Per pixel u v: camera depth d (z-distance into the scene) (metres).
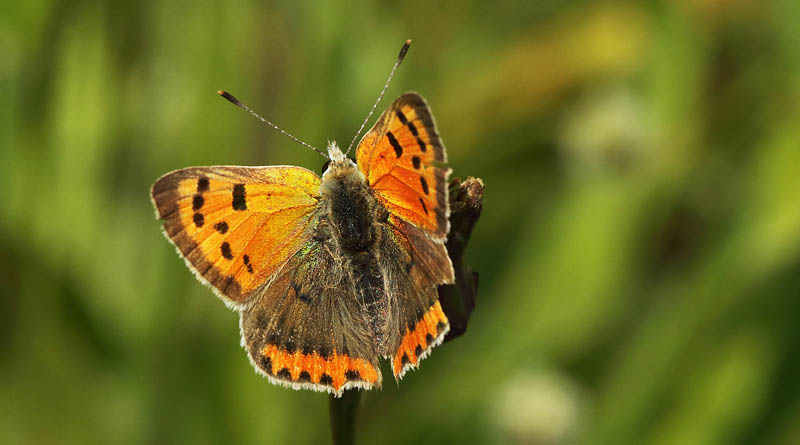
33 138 0.31
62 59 0.31
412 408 0.31
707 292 0.31
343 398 0.27
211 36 0.31
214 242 0.27
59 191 0.31
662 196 0.32
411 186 0.26
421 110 0.26
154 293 0.30
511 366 0.31
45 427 0.30
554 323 0.31
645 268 0.31
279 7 0.31
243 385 0.30
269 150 0.31
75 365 0.30
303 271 0.27
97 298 0.31
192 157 0.31
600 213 0.31
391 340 0.26
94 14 0.31
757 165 0.31
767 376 0.30
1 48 0.31
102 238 0.31
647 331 0.31
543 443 0.30
